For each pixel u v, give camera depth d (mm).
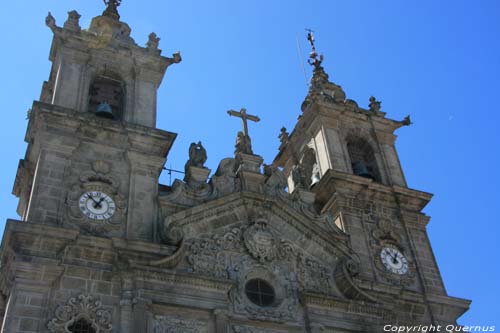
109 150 32812
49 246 27828
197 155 34594
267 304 30672
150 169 32750
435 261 36688
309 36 48844
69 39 36688
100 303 27219
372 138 42062
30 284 26594
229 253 31203
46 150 31328
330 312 31188
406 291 33875
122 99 36938
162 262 28844
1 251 28094
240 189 33750
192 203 32344
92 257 28312
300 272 32156
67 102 34281
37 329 25672
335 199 36938
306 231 33250
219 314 28516
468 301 34938
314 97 41906
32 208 29234
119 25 39781
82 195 30578
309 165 42406
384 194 38156
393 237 36656
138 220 30703
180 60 38500
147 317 27453
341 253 33344
